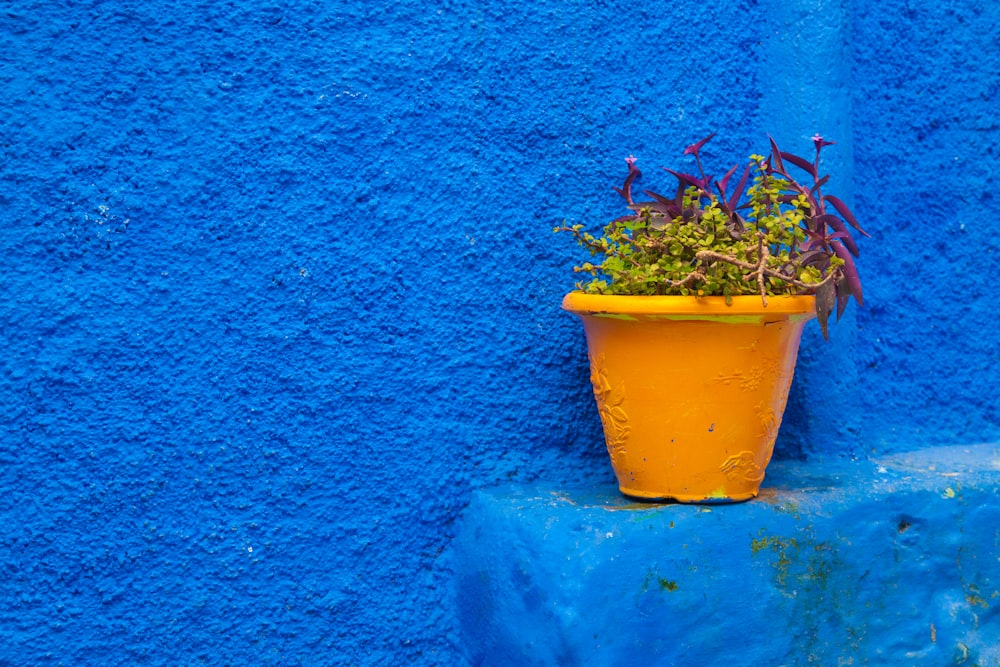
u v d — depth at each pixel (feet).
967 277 7.68
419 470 6.39
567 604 5.32
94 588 5.80
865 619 5.98
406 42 6.42
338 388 6.24
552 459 6.69
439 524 6.44
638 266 5.65
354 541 6.26
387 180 6.36
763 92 7.22
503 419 6.57
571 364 6.75
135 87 5.93
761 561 5.72
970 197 7.70
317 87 6.24
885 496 6.15
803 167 5.92
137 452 5.88
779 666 5.72
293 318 6.16
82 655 5.77
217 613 6.00
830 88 7.04
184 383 5.96
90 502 5.80
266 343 6.11
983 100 7.71
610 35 6.88
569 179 6.75
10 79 5.74
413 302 6.40
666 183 6.94
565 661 5.32
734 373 5.54
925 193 7.64
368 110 6.33
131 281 5.89
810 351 7.00
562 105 6.74
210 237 6.02
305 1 6.24
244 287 6.07
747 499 5.87
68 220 5.79
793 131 7.06
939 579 6.26
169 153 5.97
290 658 6.13
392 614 6.33
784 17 7.16
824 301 5.45
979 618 6.33
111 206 5.86
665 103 6.97
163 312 5.93
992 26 7.73
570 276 6.74
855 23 7.34
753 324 5.47
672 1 7.01
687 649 5.52
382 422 6.33
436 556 6.45
